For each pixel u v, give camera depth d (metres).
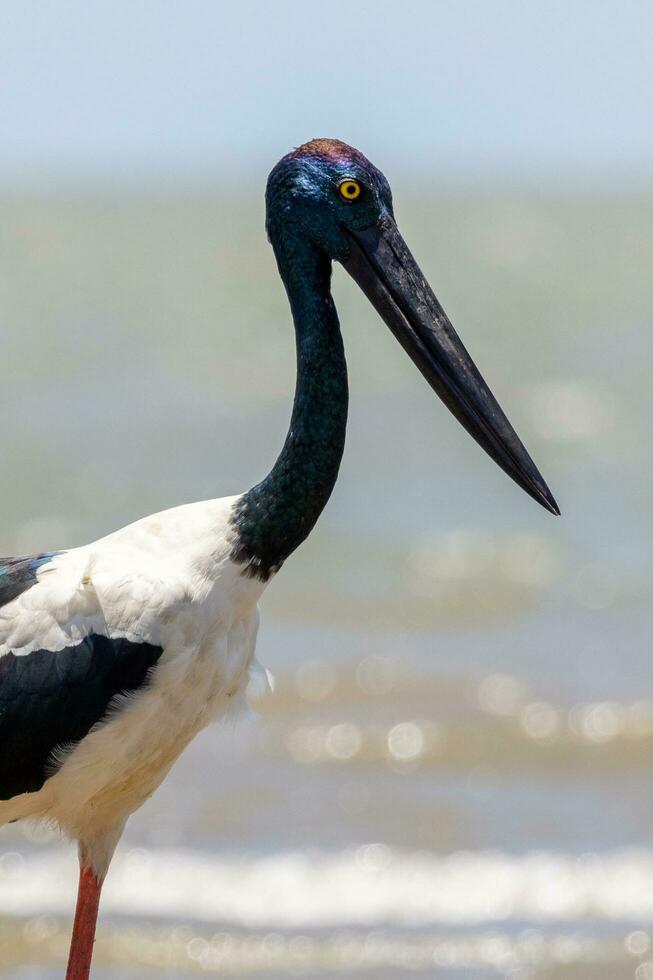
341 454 6.75
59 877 10.38
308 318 6.75
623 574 17.33
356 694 13.88
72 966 6.96
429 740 12.86
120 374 26.66
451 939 9.55
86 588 6.58
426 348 6.84
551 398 25.58
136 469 20.92
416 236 51.47
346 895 10.13
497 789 11.91
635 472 21.55
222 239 48.84
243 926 9.70
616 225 56.28
